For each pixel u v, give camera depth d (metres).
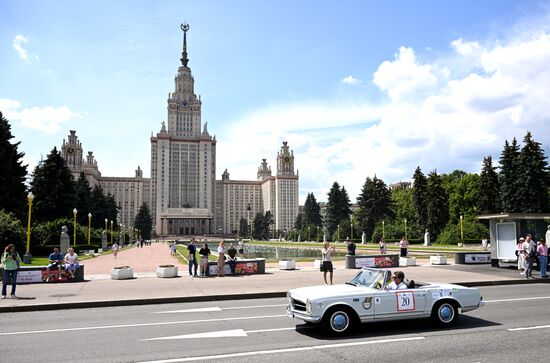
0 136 54.75
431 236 83.12
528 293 17.88
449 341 9.73
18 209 53.81
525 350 8.96
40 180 70.62
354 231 107.62
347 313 10.53
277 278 24.45
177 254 59.81
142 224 159.88
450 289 11.38
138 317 13.53
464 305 11.42
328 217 119.31
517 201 70.62
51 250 48.09
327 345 9.51
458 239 72.12
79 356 8.88
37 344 9.96
